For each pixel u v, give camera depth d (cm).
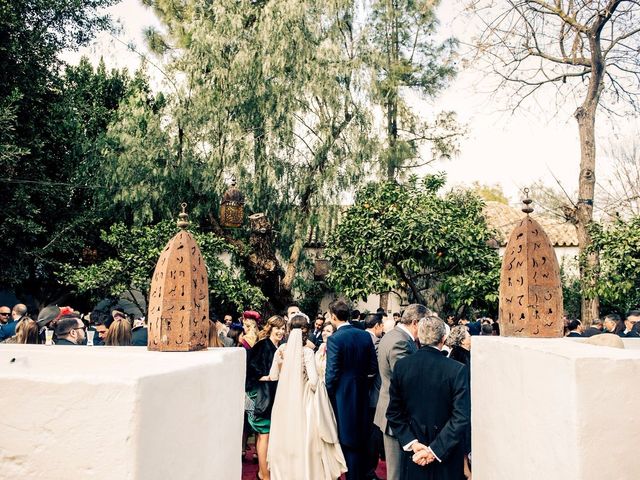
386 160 1862
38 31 1661
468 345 654
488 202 2697
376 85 1877
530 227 353
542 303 347
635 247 1217
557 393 257
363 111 1872
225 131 1805
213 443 273
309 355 655
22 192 1588
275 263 1883
